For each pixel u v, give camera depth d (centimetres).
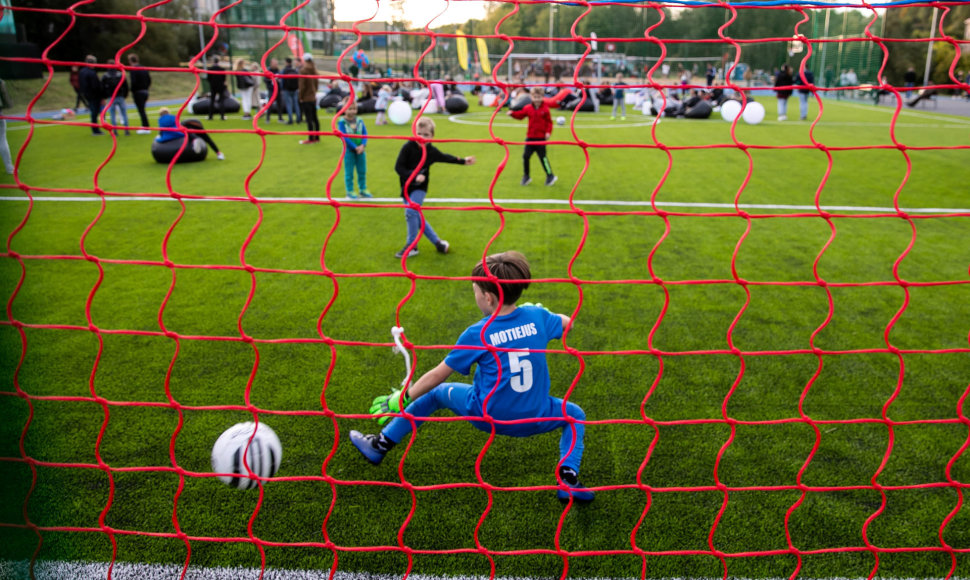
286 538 270
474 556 261
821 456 323
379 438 304
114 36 2617
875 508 289
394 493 297
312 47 2212
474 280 217
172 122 1139
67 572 248
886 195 937
